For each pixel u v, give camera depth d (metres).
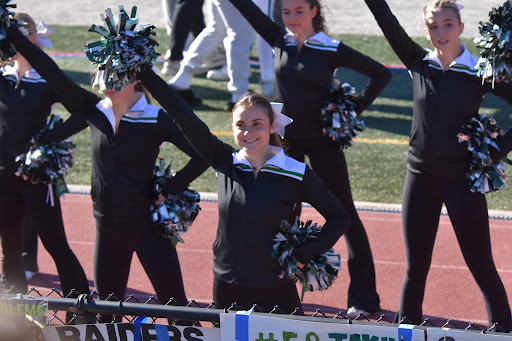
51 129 15.80
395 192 25.36
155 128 13.94
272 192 12.15
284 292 12.51
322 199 12.43
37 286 19.25
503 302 14.81
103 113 14.11
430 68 14.74
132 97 13.98
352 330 9.56
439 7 14.40
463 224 14.62
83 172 27.38
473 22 45.78
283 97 17.20
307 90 16.88
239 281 12.37
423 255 15.31
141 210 14.08
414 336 9.33
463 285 19.06
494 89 14.39
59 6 51.69
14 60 16.14
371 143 29.69
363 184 26.05
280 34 17.42
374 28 46.69
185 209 14.20
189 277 19.73
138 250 14.28
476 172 14.28
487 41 13.74
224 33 32.62
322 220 23.50
